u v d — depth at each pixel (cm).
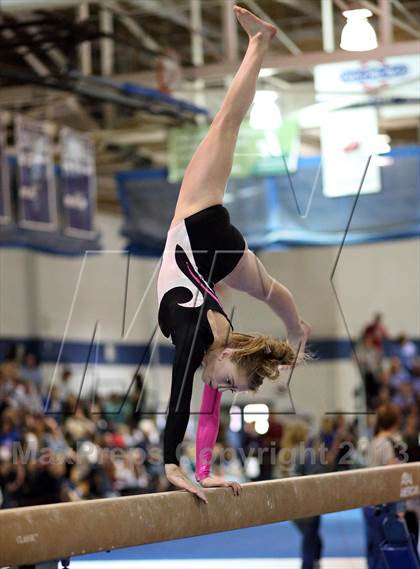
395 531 714
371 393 1934
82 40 1595
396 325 2731
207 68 1738
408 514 947
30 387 1814
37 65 1844
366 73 1619
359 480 589
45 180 1762
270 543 1528
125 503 422
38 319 2475
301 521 1049
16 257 2428
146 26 1875
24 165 1723
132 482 1666
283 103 1677
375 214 1711
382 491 616
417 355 2703
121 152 2248
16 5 1484
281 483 524
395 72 1602
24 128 1728
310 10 1780
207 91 1808
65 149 1823
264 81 1775
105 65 1795
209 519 473
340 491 570
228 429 1723
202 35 1734
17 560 361
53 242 1820
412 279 2722
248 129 1525
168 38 1928
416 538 940
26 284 2455
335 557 1301
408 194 1695
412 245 2723
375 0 1728
